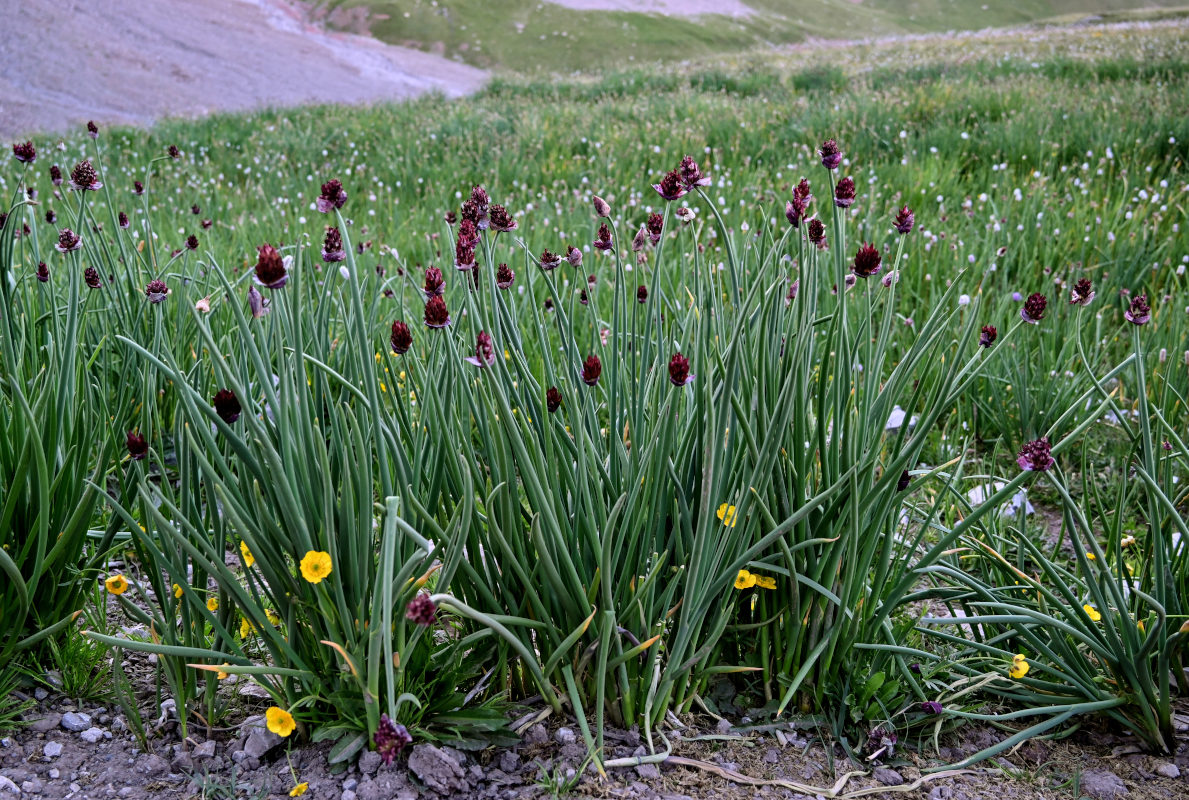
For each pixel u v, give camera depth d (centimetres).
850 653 208
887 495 195
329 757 182
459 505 192
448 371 186
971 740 206
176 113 1612
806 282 190
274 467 167
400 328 167
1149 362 382
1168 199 576
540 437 196
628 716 196
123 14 2670
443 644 205
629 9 4612
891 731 201
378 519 185
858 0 6275
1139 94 916
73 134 1138
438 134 1030
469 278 197
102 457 208
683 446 200
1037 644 207
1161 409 335
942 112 898
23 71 1953
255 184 830
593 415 210
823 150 192
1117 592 197
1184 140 719
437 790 179
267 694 211
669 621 207
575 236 547
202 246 483
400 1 3975
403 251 551
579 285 413
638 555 195
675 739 197
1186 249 494
